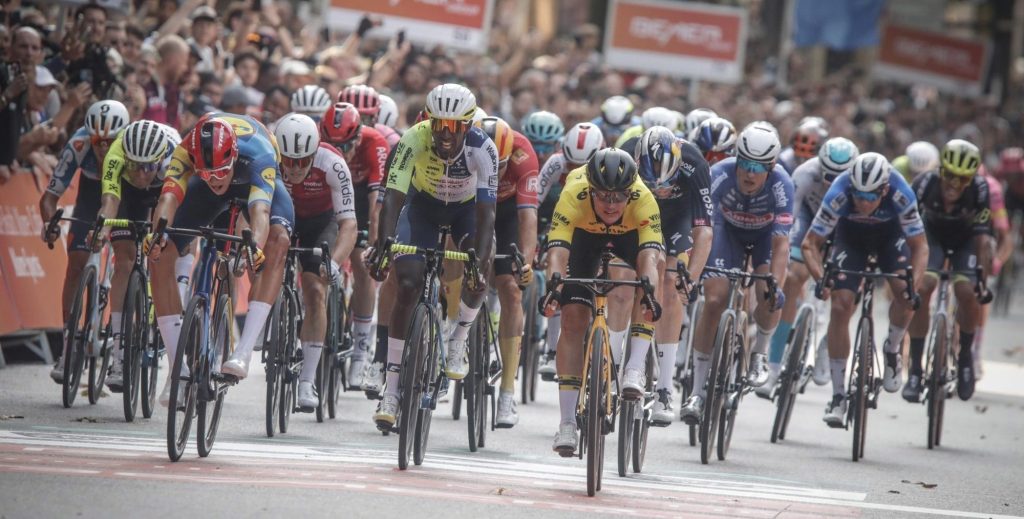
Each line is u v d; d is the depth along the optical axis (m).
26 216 30.45
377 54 41.19
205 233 20.00
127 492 17.50
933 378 27.33
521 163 24.11
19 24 33.03
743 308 25.42
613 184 19.08
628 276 21.22
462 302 22.09
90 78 31.02
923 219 30.84
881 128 71.06
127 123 25.30
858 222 27.61
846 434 28.72
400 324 21.17
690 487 20.98
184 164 21.12
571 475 21.30
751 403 32.91
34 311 30.12
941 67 73.81
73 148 25.69
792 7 67.62
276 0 49.41
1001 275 60.00
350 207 24.39
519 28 77.75
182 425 20.06
